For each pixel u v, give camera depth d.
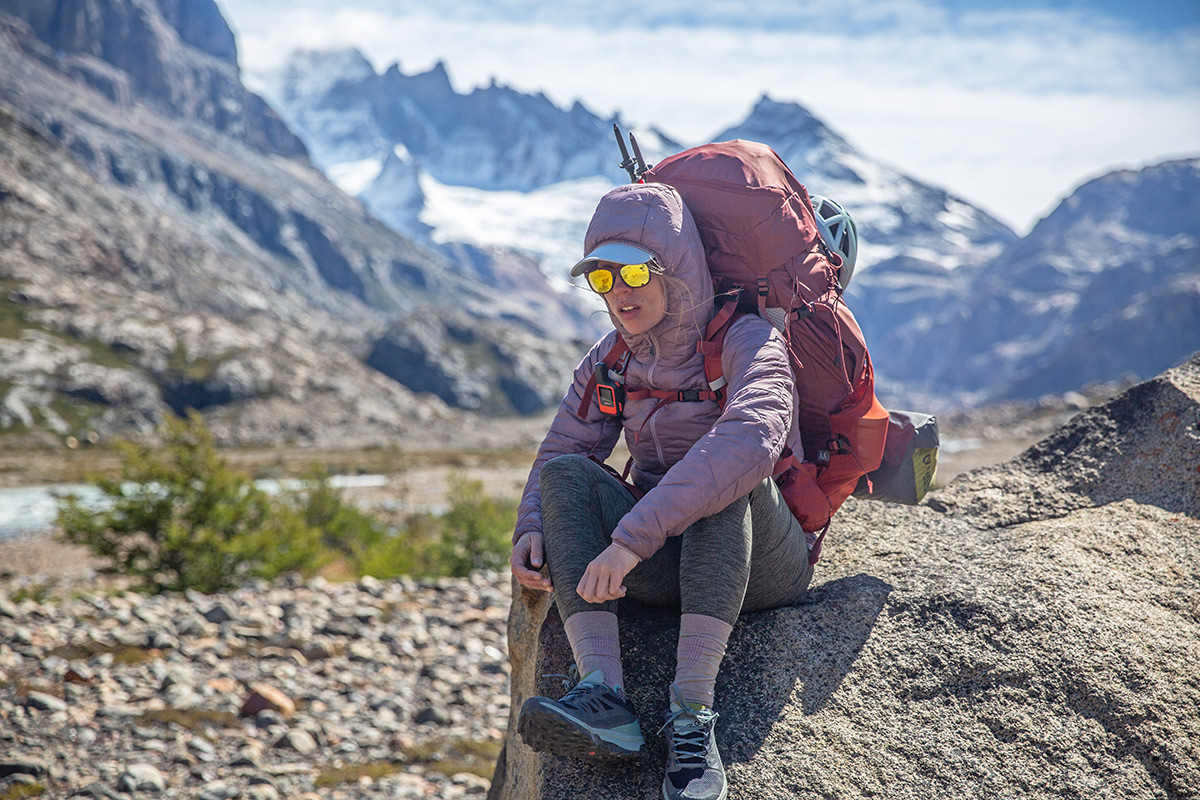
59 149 193.38
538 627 3.56
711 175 2.88
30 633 10.02
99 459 88.38
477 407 169.38
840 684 2.75
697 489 2.41
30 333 118.31
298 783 6.98
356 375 144.88
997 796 2.50
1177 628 2.99
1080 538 3.44
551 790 2.51
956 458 78.75
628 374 2.90
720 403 2.79
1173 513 3.62
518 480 70.88
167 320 135.38
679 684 2.46
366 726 8.30
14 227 151.50
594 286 2.73
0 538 37.16
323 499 21.44
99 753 7.25
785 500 2.87
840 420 3.05
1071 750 2.61
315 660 10.07
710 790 2.30
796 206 2.95
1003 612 2.97
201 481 15.49
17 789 6.44
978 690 2.75
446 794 6.91
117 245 174.50
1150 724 2.66
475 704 8.98
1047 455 4.11
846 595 3.08
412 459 93.56
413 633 11.07
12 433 98.88
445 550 17.42
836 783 2.47
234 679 9.23
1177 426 3.80
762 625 2.96
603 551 2.45
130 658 9.42
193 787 6.76
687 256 2.70
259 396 124.38
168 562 14.98
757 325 2.76
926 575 3.21
